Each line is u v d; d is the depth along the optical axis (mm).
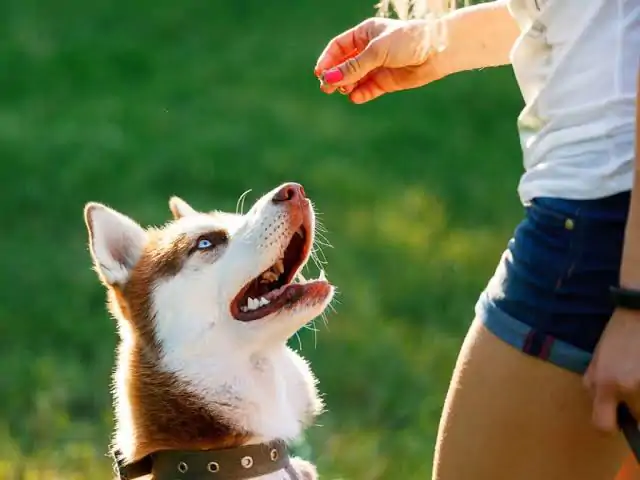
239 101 14359
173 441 4586
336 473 6621
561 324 3457
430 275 9734
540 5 3561
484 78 15445
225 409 4559
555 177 3480
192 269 4660
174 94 14570
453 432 3666
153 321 4668
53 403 7586
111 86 14844
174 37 16609
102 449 7012
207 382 4559
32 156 12312
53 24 16875
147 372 4637
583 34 3438
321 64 4887
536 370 3500
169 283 4668
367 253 10164
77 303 9164
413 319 8938
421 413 7406
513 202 11586
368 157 12750
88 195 11438
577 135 3439
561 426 3506
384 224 10883
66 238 10516
